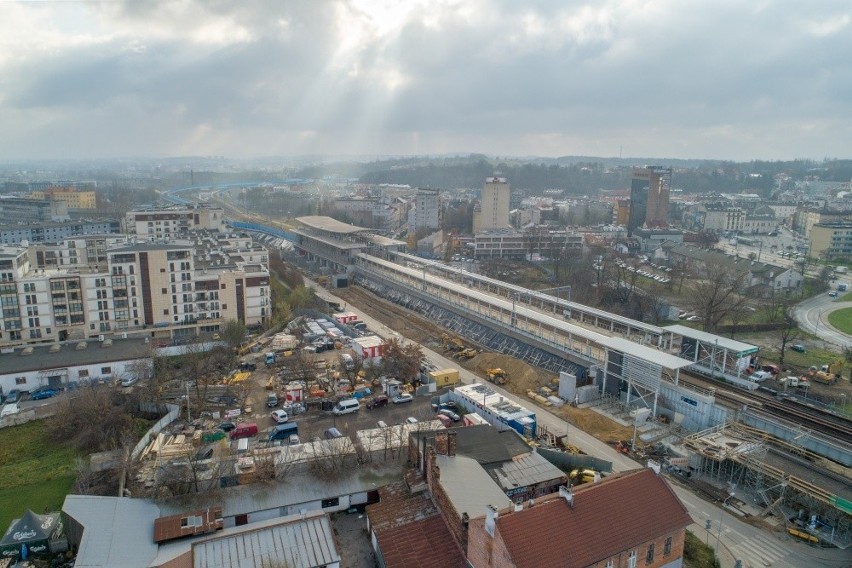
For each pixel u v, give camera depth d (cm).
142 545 6012
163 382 11050
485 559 5341
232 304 15012
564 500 5462
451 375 11519
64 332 13700
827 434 8844
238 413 10038
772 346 14738
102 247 17875
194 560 5762
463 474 6775
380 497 6912
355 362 11625
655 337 12225
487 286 17712
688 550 6631
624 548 5306
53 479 7956
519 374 11794
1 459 8662
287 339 13675
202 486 7088
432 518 6406
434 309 16962
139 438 8994
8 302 13112
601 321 13600
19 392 11200
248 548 5925
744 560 6556
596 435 9481
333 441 7975
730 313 17488
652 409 10119
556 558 5003
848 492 7206
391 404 10500
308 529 6184
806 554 6681
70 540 6397
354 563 6256
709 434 8794
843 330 16512
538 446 8681
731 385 11062
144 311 14225
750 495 7819
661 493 5906
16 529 6369
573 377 10712
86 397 9619
